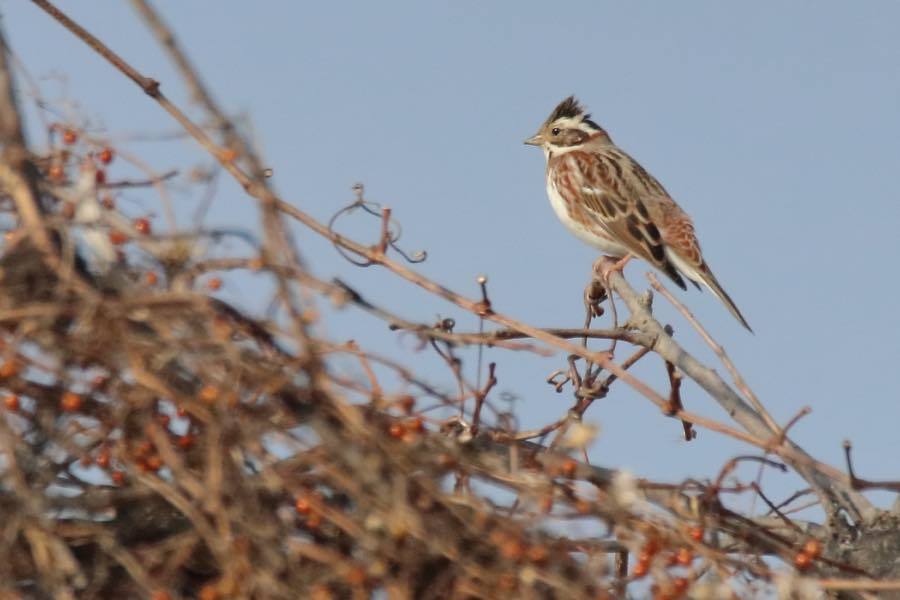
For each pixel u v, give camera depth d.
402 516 7.66
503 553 7.72
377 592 7.81
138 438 7.90
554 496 8.19
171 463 7.69
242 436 7.74
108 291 8.05
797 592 8.26
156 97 9.21
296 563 7.63
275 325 8.12
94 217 8.27
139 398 7.85
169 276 8.27
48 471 7.88
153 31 7.87
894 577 9.17
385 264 9.96
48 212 8.38
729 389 10.86
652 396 9.51
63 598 7.51
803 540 9.48
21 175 8.12
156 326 7.87
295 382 8.00
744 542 8.77
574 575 7.88
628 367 11.23
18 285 7.91
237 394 7.76
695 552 8.27
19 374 7.86
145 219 8.70
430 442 8.25
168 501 8.03
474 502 7.86
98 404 7.98
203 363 7.87
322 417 7.97
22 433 7.88
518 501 8.12
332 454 7.88
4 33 8.49
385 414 8.29
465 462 8.20
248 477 7.86
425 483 7.89
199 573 7.97
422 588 7.80
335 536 7.98
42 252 7.92
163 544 7.78
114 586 7.89
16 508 7.58
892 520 9.58
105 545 7.73
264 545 7.54
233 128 8.16
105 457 8.04
